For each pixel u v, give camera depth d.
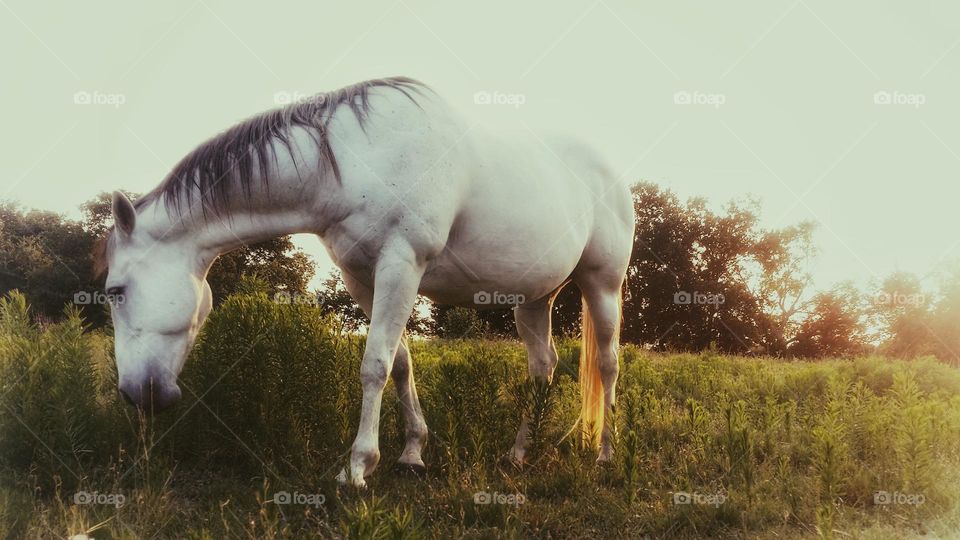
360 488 3.55
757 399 6.92
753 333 31.75
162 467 3.95
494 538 3.18
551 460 4.49
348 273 4.17
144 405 3.67
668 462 4.69
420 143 3.86
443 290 4.36
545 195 4.54
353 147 3.80
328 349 4.76
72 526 3.01
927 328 25.84
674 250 32.69
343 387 4.83
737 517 3.54
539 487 4.03
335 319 5.33
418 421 4.40
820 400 6.83
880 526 3.38
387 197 3.76
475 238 4.22
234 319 4.68
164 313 3.69
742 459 4.19
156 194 3.81
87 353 4.53
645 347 23.42
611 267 5.30
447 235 4.02
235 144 3.83
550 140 5.09
